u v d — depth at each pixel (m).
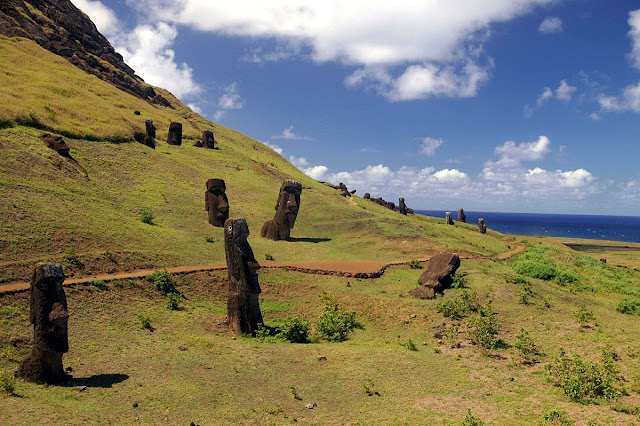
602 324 25.62
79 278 27.45
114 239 34.19
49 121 57.00
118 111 77.50
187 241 40.03
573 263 56.88
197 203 54.09
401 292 32.72
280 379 18.75
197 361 20.17
